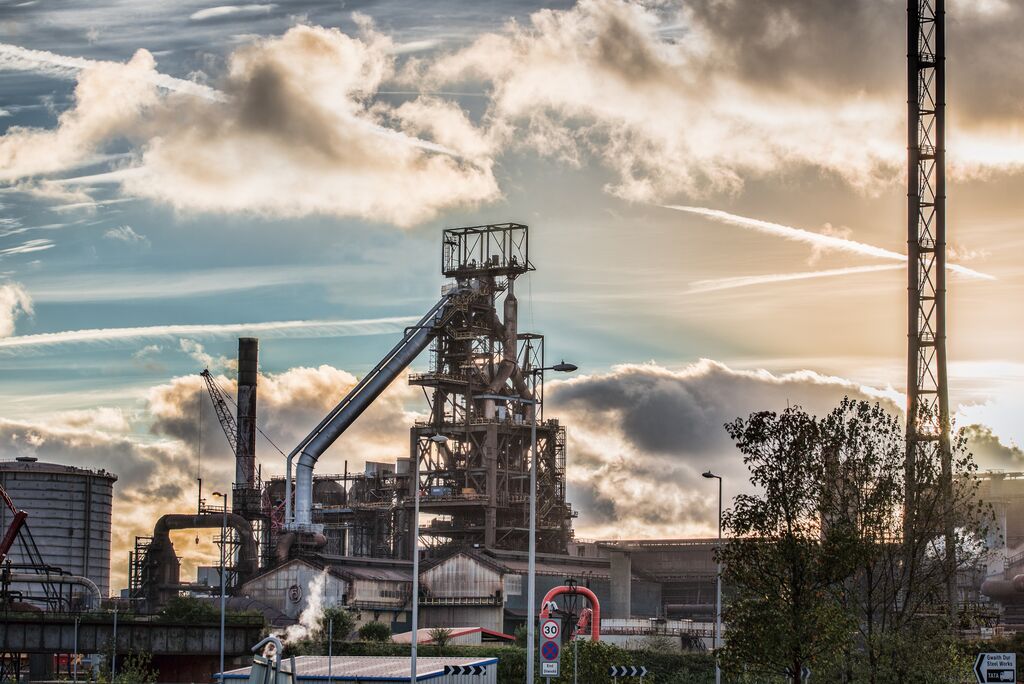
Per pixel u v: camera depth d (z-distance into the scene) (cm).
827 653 10750
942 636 11512
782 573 10894
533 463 12419
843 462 11419
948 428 12256
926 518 11638
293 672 5559
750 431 11294
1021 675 13888
